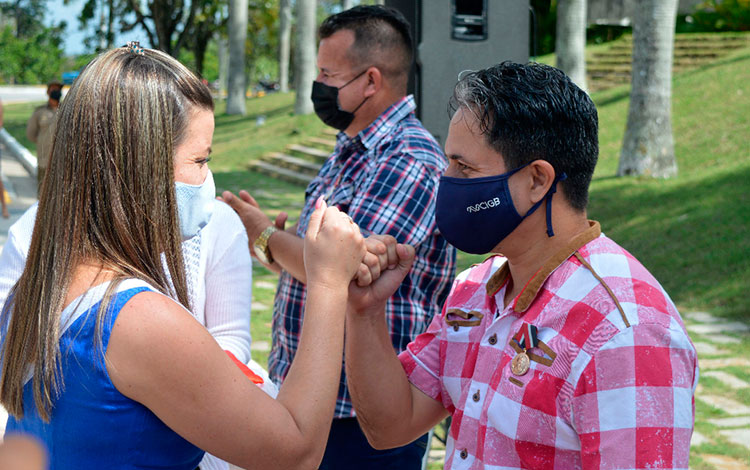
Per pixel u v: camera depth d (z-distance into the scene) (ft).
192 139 4.90
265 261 8.54
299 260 7.92
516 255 5.06
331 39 8.50
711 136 36.68
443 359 5.55
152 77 4.64
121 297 4.31
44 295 4.40
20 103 143.84
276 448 4.54
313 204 8.86
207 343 4.40
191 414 4.35
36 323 4.45
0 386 4.66
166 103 4.66
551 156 4.78
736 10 57.93
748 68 45.50
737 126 36.96
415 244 7.82
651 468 4.27
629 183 33.30
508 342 4.90
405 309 7.95
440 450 13.96
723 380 17.11
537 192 4.85
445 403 5.68
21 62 222.48
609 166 37.14
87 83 4.53
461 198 5.00
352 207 7.97
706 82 44.68
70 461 4.35
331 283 5.12
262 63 205.87
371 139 8.32
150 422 4.38
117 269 4.47
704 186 30.60
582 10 50.70
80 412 4.29
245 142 65.46
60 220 4.48
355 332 5.66
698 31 60.75
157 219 4.60
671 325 4.44
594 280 4.66
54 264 4.43
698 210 28.17
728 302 21.66
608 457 4.34
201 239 7.10
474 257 19.38
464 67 11.61
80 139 4.48
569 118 4.77
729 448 13.97
